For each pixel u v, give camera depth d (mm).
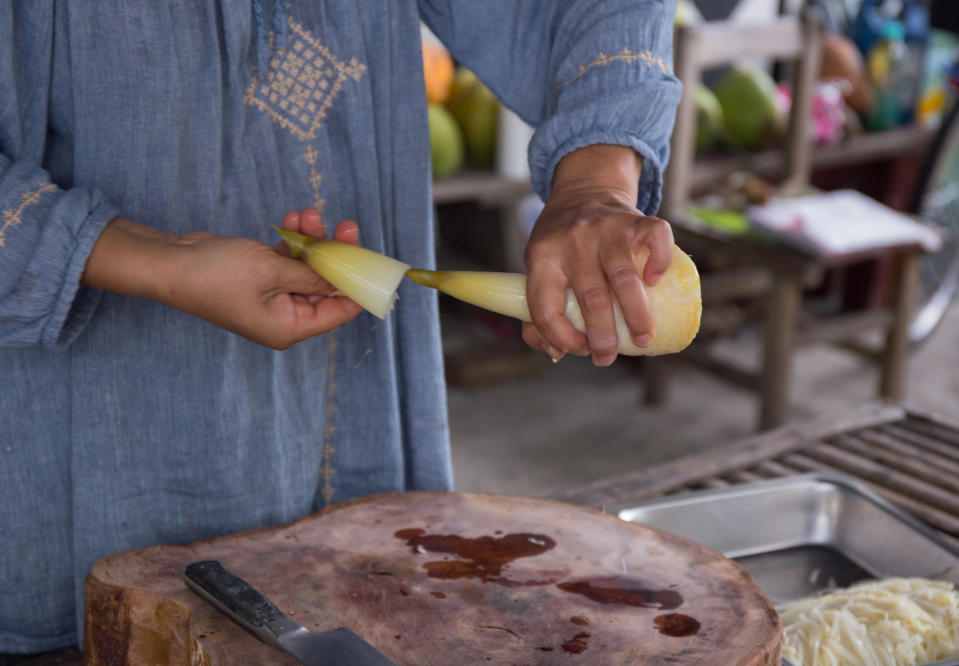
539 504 1002
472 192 2877
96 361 900
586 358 3578
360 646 750
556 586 864
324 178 971
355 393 1061
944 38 3848
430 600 843
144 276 771
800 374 3482
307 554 908
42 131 854
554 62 980
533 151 927
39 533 949
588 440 3047
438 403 1107
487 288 799
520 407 3234
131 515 953
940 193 3635
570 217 804
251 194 934
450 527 959
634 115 894
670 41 949
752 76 3266
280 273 792
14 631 977
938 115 3744
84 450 921
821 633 950
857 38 3699
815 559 1160
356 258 802
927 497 1236
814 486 1181
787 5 3889
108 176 866
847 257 2713
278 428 992
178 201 894
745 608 832
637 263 762
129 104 849
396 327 1074
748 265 2779
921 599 995
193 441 949
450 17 1014
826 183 3805
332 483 1084
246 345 952
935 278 3699
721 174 3199
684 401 3307
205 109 883
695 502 1138
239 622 787
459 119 3025
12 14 809
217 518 984
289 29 921
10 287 747
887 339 3123
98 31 830
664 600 845
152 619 765
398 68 995
